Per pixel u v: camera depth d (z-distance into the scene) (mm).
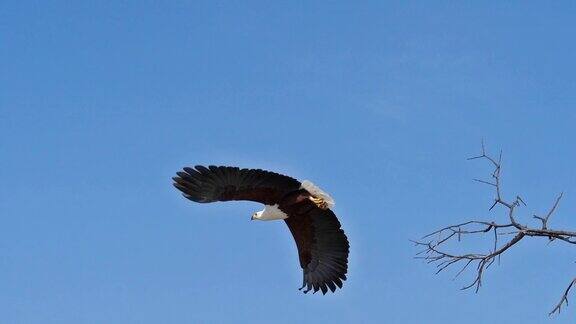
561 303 11656
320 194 12523
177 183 12477
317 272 14273
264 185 12633
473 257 11992
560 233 11695
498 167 11938
